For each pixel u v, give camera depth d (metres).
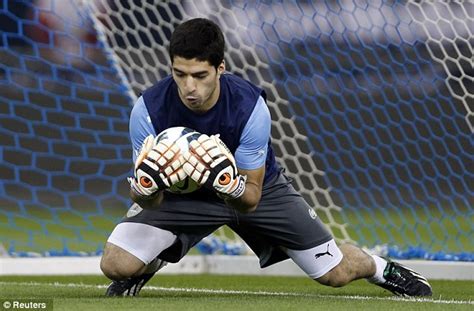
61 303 16.53
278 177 18.59
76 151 45.22
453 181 35.88
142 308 15.66
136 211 18.14
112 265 17.89
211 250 29.12
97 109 42.31
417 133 32.25
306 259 18.97
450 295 20.70
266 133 16.83
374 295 20.28
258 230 18.77
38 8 33.16
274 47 37.28
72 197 44.41
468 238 31.94
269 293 20.86
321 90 37.75
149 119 16.84
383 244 31.59
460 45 34.00
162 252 18.38
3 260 26.81
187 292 21.19
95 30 33.91
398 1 34.84
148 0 36.59
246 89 16.86
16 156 45.00
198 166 15.45
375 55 32.53
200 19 15.35
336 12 35.75
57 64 37.53
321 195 41.59
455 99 34.56
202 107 16.52
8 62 38.50
